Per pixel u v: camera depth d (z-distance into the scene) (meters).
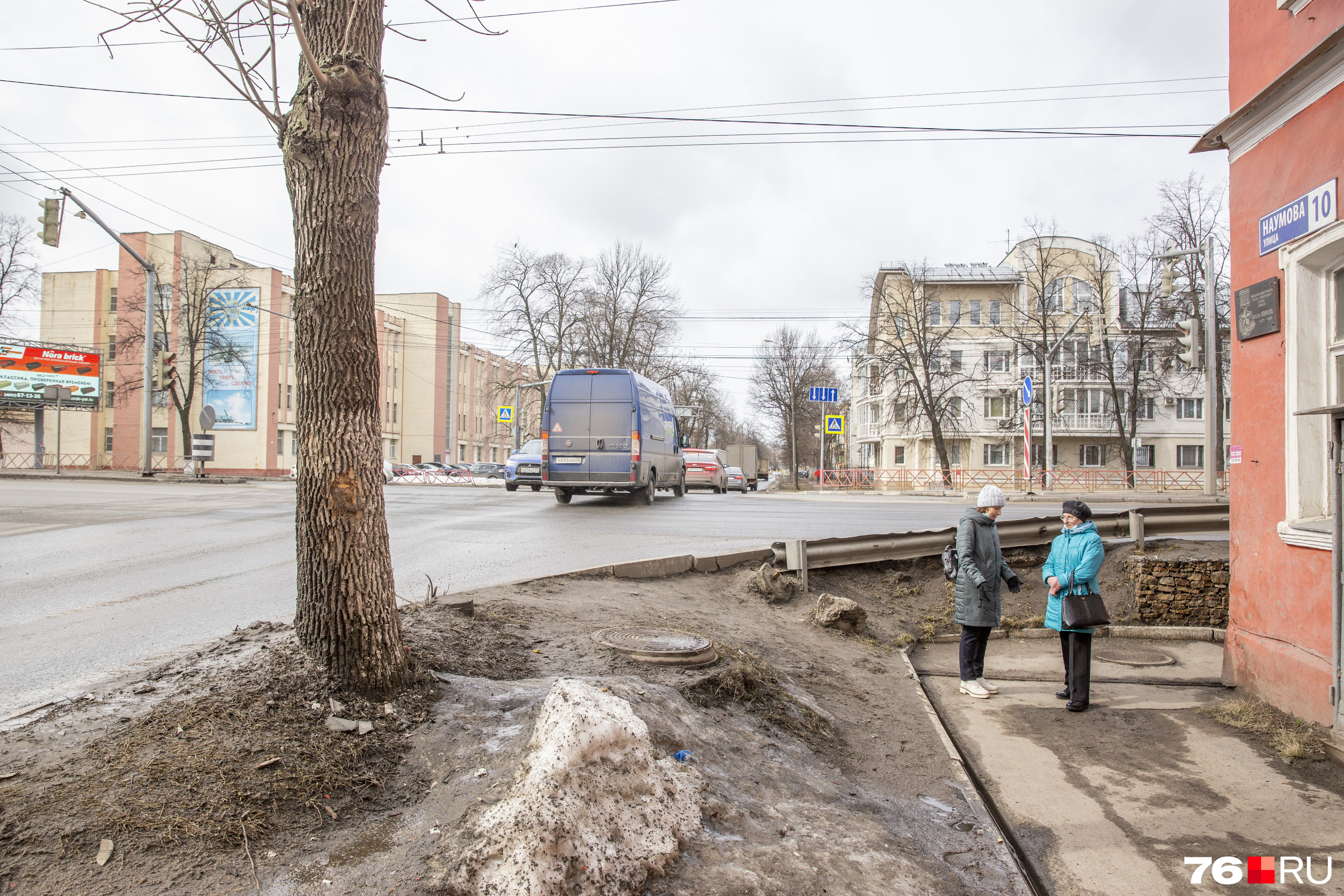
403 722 3.41
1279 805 4.51
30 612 5.74
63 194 18.97
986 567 6.55
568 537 10.94
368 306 3.56
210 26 3.75
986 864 3.61
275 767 2.91
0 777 2.72
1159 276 33.94
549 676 4.39
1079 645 6.23
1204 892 3.60
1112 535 9.82
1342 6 5.43
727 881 2.81
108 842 2.44
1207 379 22.80
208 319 41.53
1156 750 5.39
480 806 2.77
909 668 7.07
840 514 16.05
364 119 3.49
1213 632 8.66
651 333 43.53
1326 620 5.50
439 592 6.72
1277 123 6.09
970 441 48.03
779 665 5.99
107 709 3.30
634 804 2.93
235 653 3.97
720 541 10.84
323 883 2.43
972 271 49.22
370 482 3.57
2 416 42.78
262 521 11.92
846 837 3.39
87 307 46.59
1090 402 47.00
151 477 25.70
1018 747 5.45
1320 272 5.87
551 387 16.67
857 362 42.41
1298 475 5.86
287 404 46.06
